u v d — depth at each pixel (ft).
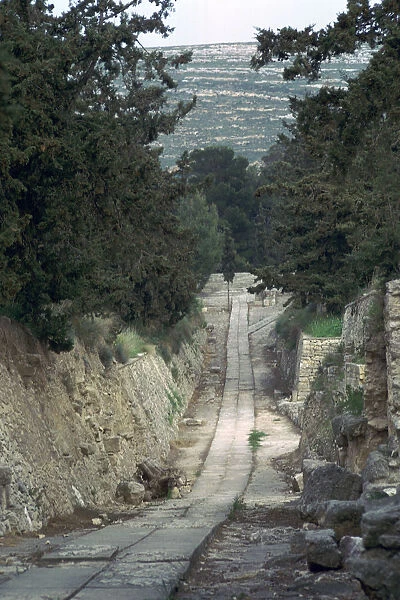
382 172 115.44
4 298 88.48
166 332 278.67
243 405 273.75
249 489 144.25
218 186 554.46
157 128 195.52
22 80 87.30
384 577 33.65
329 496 72.28
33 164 91.45
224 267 458.50
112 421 140.05
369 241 122.21
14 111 66.23
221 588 42.39
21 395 92.43
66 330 109.81
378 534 34.53
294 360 274.36
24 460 83.87
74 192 96.37
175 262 181.98
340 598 37.81
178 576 42.98
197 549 54.54
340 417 101.50
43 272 97.96
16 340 97.71
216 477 163.22
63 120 95.20
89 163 96.63
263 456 190.49
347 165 110.32
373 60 104.73
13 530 69.87
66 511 92.27
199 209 417.08
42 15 118.93
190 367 304.50
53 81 93.30
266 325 403.95
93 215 103.60
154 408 201.77
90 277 107.34
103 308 144.87
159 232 177.58
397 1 108.27
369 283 139.03
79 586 39.68
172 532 67.82
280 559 51.26
